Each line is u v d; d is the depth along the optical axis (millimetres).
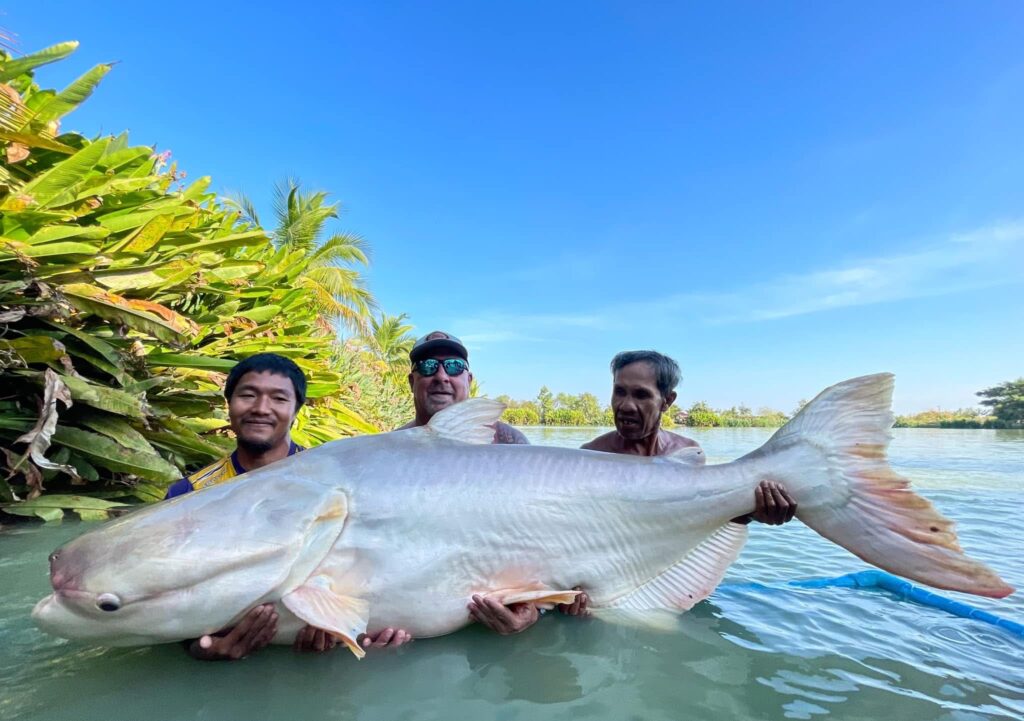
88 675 824
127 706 750
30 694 770
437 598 972
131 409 1957
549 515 1051
